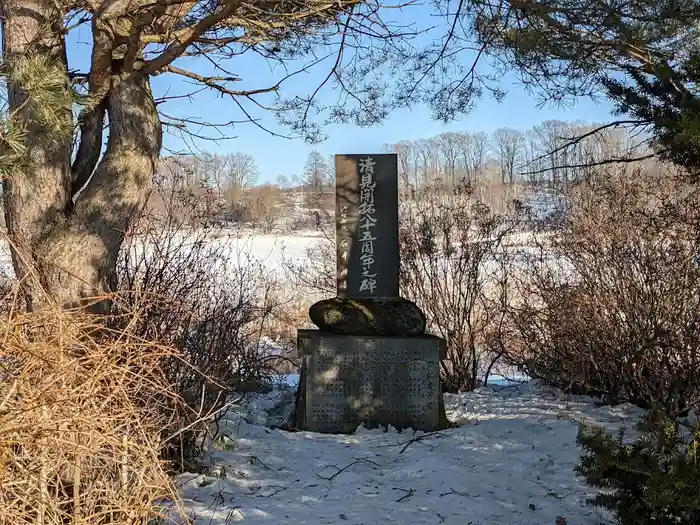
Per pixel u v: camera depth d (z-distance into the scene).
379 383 6.66
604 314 7.23
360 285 7.27
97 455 2.53
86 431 2.45
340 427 6.61
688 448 2.96
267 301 10.17
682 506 2.77
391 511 4.30
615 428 6.05
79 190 5.77
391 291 7.26
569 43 4.11
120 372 2.74
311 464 5.35
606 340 7.11
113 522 2.53
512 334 9.22
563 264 9.77
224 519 4.11
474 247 9.00
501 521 4.13
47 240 4.98
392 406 6.63
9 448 2.32
